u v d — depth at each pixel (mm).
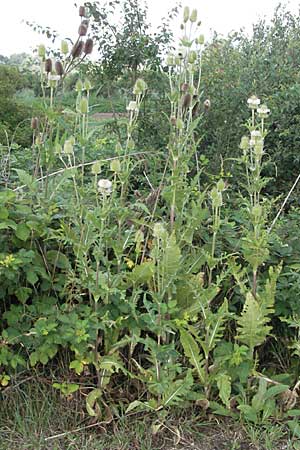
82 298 3283
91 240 3088
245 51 6887
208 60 6609
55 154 3514
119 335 3275
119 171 3307
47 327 3018
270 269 3211
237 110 6250
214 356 3240
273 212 4660
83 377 3242
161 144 6219
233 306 3518
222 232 3641
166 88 6422
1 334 3227
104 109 5707
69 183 3555
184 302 3268
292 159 6297
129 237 3217
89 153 5164
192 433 3119
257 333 3156
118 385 3285
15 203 3299
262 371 3410
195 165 4969
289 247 3557
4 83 10086
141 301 3373
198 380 3271
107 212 3012
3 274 3105
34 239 3273
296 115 6277
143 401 3223
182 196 3346
